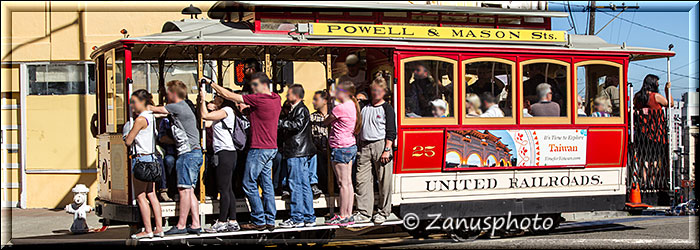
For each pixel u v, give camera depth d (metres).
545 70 8.69
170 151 7.64
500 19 9.09
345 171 7.74
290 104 8.12
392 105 8.13
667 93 9.59
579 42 9.31
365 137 7.86
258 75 7.43
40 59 11.62
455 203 8.35
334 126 7.72
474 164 8.37
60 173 11.66
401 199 8.12
